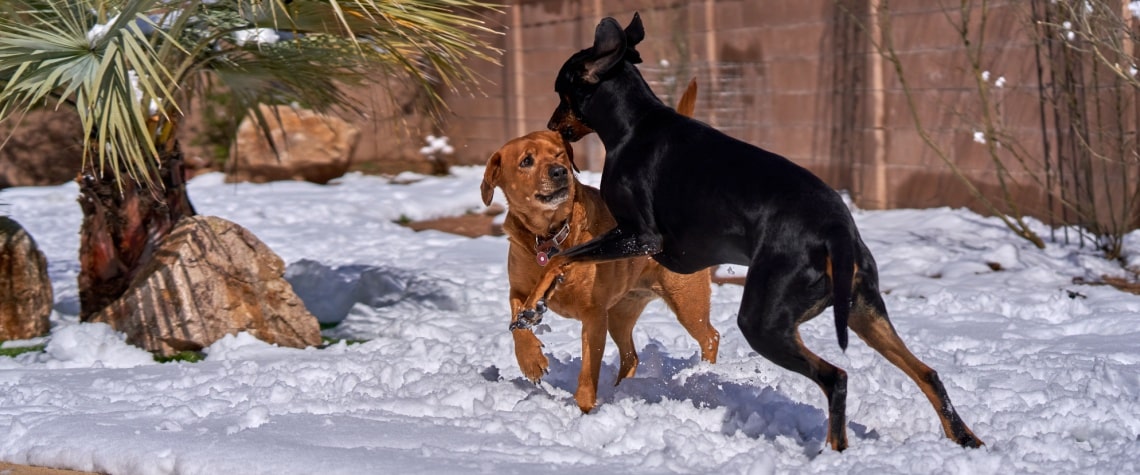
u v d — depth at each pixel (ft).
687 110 18.01
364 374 19.21
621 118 16.74
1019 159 31.04
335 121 52.95
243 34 23.47
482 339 22.35
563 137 18.10
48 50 19.66
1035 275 28.14
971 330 23.00
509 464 13.75
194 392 18.13
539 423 15.72
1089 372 18.38
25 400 17.67
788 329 14.23
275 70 24.29
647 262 18.12
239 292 22.79
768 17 40.55
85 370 20.38
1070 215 31.65
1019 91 32.63
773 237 14.32
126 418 16.22
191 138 53.31
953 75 34.58
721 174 15.15
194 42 23.62
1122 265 28.91
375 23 22.26
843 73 37.99
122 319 22.49
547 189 16.29
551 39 50.90
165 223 23.75
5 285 23.40
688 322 18.92
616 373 19.71
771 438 15.38
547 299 16.16
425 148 55.67
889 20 36.24
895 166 36.86
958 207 34.99
